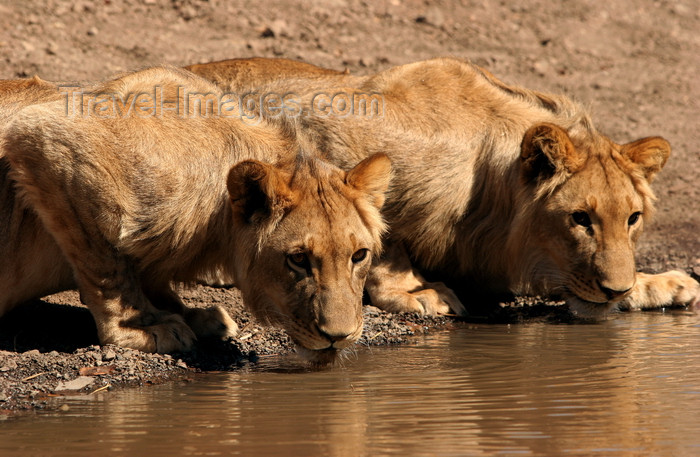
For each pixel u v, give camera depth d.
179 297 11.84
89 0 24.11
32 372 9.58
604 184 11.90
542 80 24.53
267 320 9.68
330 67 22.77
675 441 7.48
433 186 12.56
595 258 11.82
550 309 13.27
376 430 7.81
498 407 8.47
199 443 7.50
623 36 28.28
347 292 9.13
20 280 10.73
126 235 9.96
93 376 9.51
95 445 7.47
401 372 9.84
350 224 9.25
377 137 12.48
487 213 12.91
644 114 23.55
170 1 25.00
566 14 28.88
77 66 20.59
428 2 28.00
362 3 27.05
